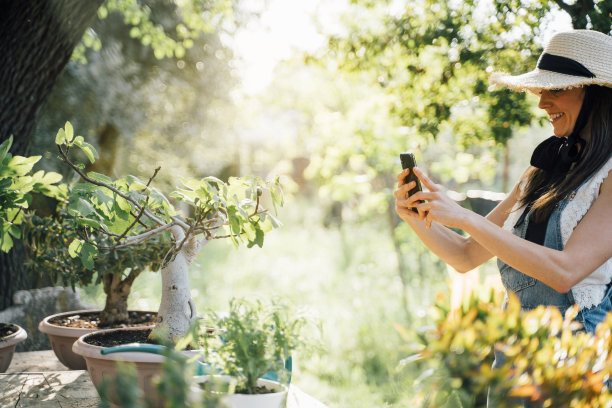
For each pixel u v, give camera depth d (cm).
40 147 849
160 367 180
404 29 384
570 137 177
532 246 158
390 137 559
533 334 121
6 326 283
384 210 666
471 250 205
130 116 1030
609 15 278
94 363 190
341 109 610
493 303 138
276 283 844
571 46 176
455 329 115
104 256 270
